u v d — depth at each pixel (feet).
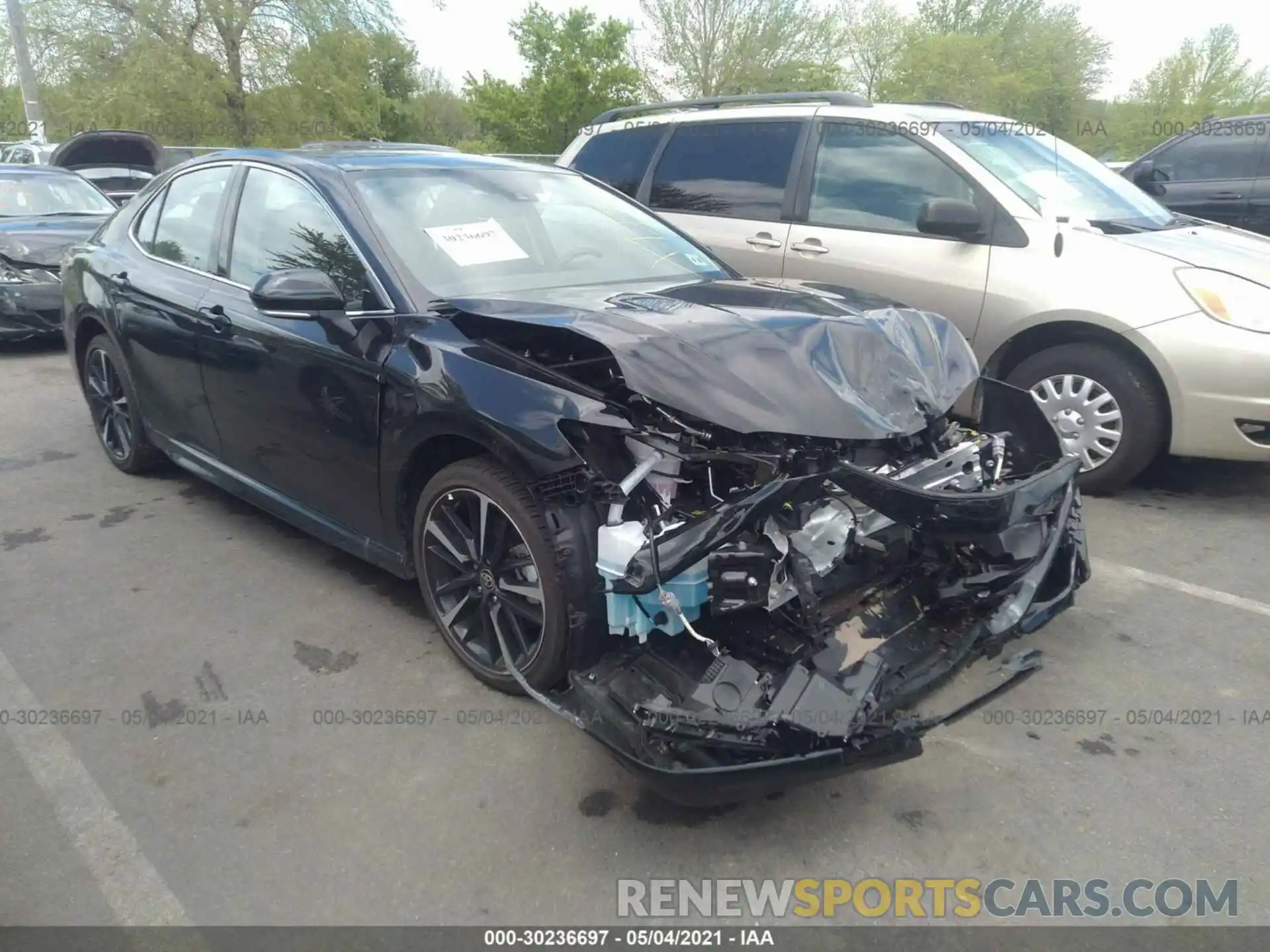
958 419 12.75
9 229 28.63
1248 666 11.28
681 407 8.46
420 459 10.74
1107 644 11.76
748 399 8.56
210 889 8.14
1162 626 12.16
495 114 114.52
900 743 8.02
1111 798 9.12
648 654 8.61
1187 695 10.73
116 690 11.01
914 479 9.41
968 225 16.24
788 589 8.31
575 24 112.27
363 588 13.39
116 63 86.07
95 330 17.43
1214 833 8.68
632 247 13.43
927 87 122.52
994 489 10.27
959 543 9.41
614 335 9.12
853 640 8.90
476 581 10.51
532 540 9.43
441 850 8.55
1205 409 14.80
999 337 16.47
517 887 8.14
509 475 9.73
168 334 14.43
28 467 18.51
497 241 12.26
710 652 8.53
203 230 14.46
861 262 17.90
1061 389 16.12
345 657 11.62
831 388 8.94
